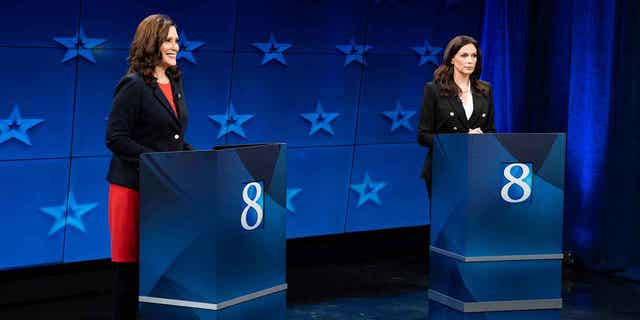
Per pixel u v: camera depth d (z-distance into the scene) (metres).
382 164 11.24
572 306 8.91
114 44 9.09
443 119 7.52
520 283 6.68
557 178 6.64
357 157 11.03
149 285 5.16
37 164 8.83
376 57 10.91
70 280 9.18
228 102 9.97
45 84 8.73
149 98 5.85
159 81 6.02
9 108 8.57
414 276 10.20
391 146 11.27
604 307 8.88
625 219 10.37
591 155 10.41
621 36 10.26
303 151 10.62
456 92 7.52
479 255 6.58
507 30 10.88
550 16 10.93
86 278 9.29
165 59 5.88
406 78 11.20
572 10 10.65
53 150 8.90
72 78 8.88
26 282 8.90
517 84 10.95
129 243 5.92
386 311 8.58
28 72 8.62
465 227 6.56
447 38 11.41
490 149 6.50
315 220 10.83
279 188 5.41
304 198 10.71
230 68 9.91
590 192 10.45
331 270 10.45
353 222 11.14
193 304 5.06
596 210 10.42
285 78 10.32
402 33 11.02
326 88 10.62
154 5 9.28
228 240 5.02
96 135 9.13
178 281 5.09
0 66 8.45
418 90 11.34
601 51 10.26
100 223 9.31
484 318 6.65
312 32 10.38
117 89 5.88
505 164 6.55
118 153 5.80
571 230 10.78
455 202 6.68
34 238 8.91
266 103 10.23
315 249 11.15
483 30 11.27
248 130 10.19
